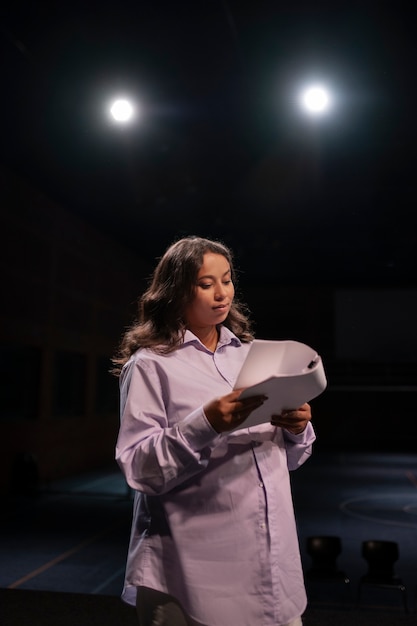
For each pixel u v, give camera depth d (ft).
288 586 4.80
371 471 49.60
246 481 4.89
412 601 15.83
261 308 70.54
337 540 15.98
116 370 5.74
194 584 4.69
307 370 4.43
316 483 42.73
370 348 66.28
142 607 4.97
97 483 42.16
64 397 46.47
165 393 5.08
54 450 43.42
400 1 18.67
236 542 4.76
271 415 4.80
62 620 11.58
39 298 41.65
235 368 5.38
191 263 5.29
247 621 4.63
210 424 4.46
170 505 4.89
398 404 68.44
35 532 25.96
